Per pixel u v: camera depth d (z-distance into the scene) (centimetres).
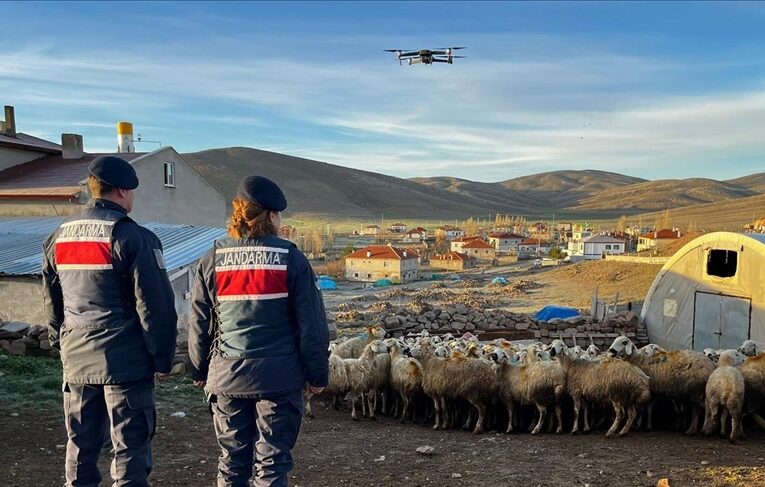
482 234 18450
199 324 443
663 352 1032
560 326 2061
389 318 2036
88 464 460
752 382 945
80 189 2527
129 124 3194
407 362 1123
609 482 669
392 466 756
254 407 438
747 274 1797
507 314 2089
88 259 436
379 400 1254
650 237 11138
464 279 7862
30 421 863
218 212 3394
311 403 1260
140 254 435
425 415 1166
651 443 901
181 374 1270
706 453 813
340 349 1373
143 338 447
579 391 1004
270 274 423
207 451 791
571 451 845
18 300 1683
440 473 722
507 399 1051
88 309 440
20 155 3034
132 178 465
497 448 877
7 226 2316
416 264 9644
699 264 1942
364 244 15625
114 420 448
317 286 445
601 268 5897
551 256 11006
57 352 1368
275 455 423
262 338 424
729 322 1842
